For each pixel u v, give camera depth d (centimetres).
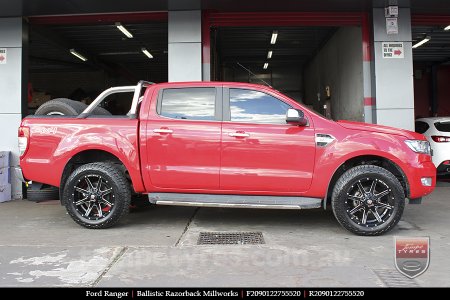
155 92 612
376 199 563
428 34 1380
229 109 597
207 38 929
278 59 1814
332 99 1454
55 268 446
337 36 1361
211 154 583
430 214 711
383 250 506
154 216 702
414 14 968
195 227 624
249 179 578
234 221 662
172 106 606
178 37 907
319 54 1653
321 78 1631
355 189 571
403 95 910
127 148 598
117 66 1916
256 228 618
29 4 860
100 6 887
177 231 602
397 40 915
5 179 871
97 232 598
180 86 611
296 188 577
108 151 601
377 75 911
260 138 576
